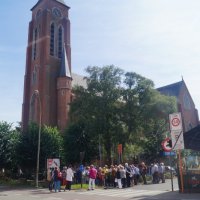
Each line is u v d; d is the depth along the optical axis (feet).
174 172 128.26
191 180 56.39
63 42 209.77
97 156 139.33
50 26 205.87
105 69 130.00
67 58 206.80
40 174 117.60
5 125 127.24
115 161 140.56
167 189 70.18
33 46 211.20
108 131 126.82
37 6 217.36
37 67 196.85
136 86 128.77
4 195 64.90
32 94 198.70
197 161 127.54
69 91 188.65
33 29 215.51
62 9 217.36
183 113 213.46
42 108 184.24
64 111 182.60
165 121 135.54
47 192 71.67
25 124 196.34
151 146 144.56
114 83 128.77
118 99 128.26
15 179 123.03
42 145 117.60
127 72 131.34
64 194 64.59
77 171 94.89
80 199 53.01
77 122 138.82
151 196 53.47
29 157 116.67
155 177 96.78
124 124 127.13
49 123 182.29
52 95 190.29
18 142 120.06
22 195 64.18
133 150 140.46
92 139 135.95
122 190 70.95
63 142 134.72
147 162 150.00
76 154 137.18
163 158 143.54
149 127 129.29
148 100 126.93
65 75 189.47
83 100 129.80
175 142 57.31
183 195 52.34
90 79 131.34
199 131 58.39
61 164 126.11
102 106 124.16
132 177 86.63
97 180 87.86
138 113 126.62
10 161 124.06
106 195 59.41
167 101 127.75
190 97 225.35
